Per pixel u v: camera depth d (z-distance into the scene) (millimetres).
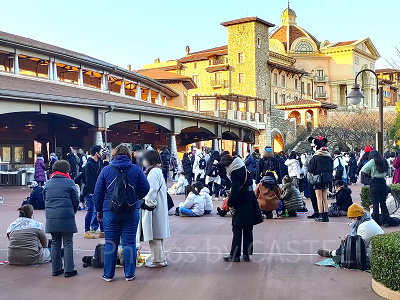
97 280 6656
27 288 6305
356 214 7410
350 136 57750
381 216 10891
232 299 5730
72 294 6023
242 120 54062
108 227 6621
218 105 71625
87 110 23844
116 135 35094
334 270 7074
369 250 7141
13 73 26672
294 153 17203
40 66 31250
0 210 14836
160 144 40750
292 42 91312
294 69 77250
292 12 94438
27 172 25453
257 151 20688
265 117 59219
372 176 10836
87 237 9797
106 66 35469
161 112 29141
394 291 5531
